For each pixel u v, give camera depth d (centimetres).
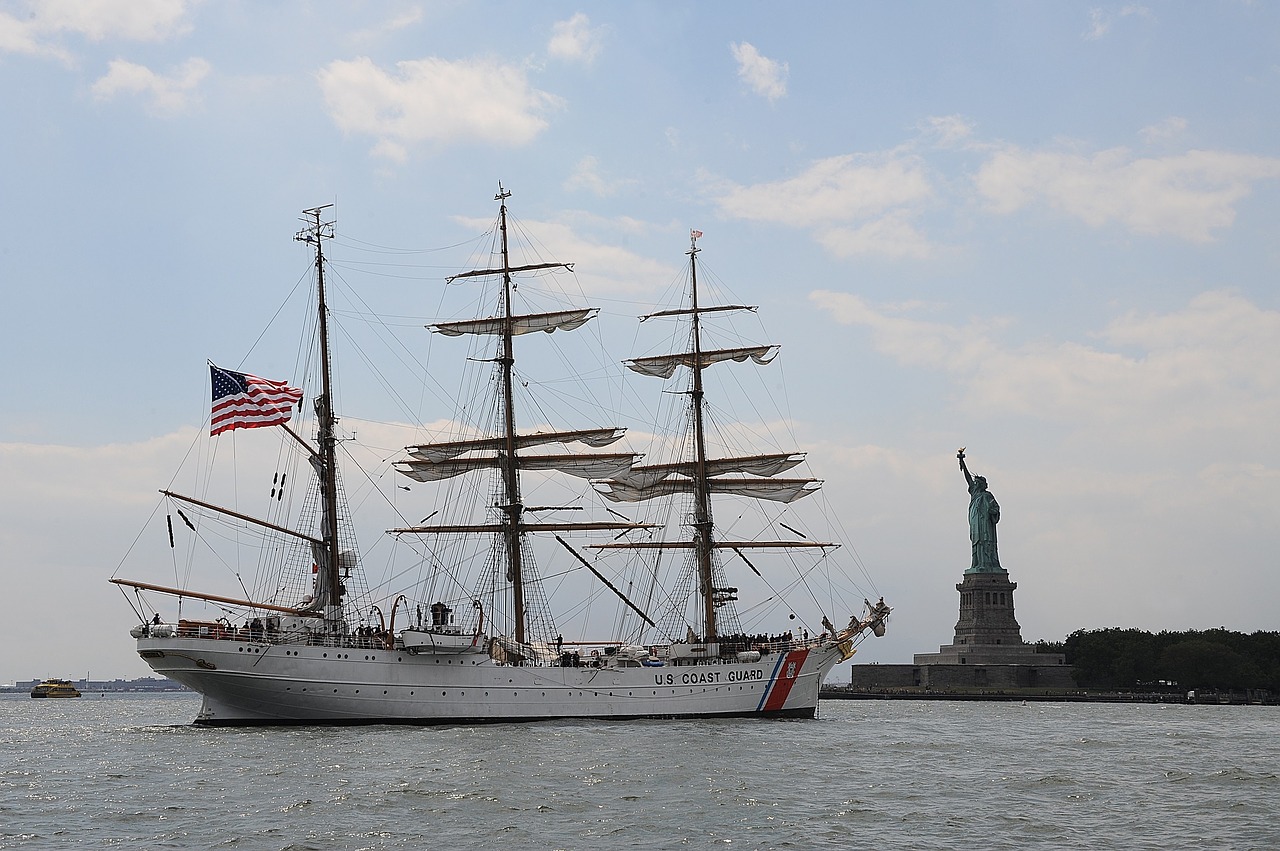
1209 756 10038
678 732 10844
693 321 14475
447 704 11181
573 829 5941
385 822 6075
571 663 12319
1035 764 9181
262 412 10681
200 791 7056
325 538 11844
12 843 5594
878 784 7706
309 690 10706
